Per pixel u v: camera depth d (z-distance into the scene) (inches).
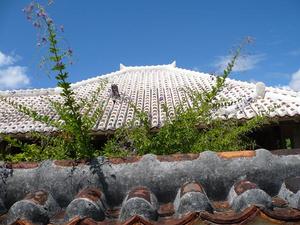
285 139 427.8
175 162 104.4
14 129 413.4
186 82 651.5
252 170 101.2
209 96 181.6
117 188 101.8
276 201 95.2
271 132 436.1
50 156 146.6
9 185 103.5
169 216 91.5
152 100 533.3
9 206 101.7
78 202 91.5
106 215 94.7
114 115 449.1
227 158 104.0
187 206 88.3
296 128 418.6
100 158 107.3
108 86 631.2
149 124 178.4
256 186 94.6
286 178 100.4
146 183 101.7
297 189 94.7
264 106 424.8
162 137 161.0
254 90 483.5
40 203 95.0
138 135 164.6
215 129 177.3
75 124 126.7
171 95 558.9
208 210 88.2
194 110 182.4
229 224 83.6
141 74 753.6
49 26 131.1
